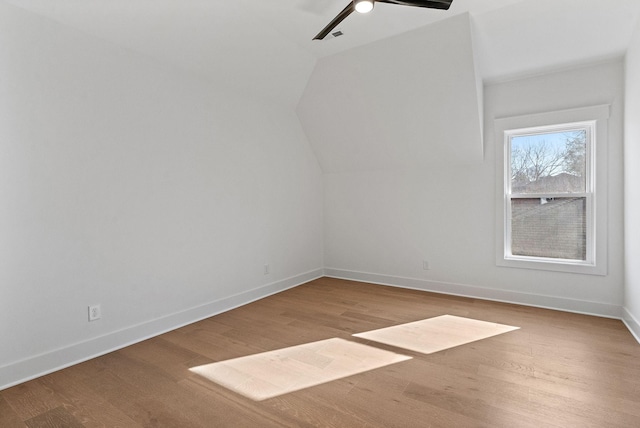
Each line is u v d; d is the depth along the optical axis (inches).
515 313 128.2
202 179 127.5
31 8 82.9
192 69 121.6
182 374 85.4
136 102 106.4
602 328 112.3
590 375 81.9
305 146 181.2
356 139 167.0
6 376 80.2
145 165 109.2
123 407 71.7
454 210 154.7
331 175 190.5
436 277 160.4
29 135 83.7
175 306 118.2
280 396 75.2
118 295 102.3
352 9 82.8
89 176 95.3
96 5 88.9
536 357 91.9
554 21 103.3
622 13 97.7
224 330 114.7
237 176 141.9
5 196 80.0
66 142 90.6
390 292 159.9
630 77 110.3
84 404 72.8
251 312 133.0
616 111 121.5
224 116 135.9
